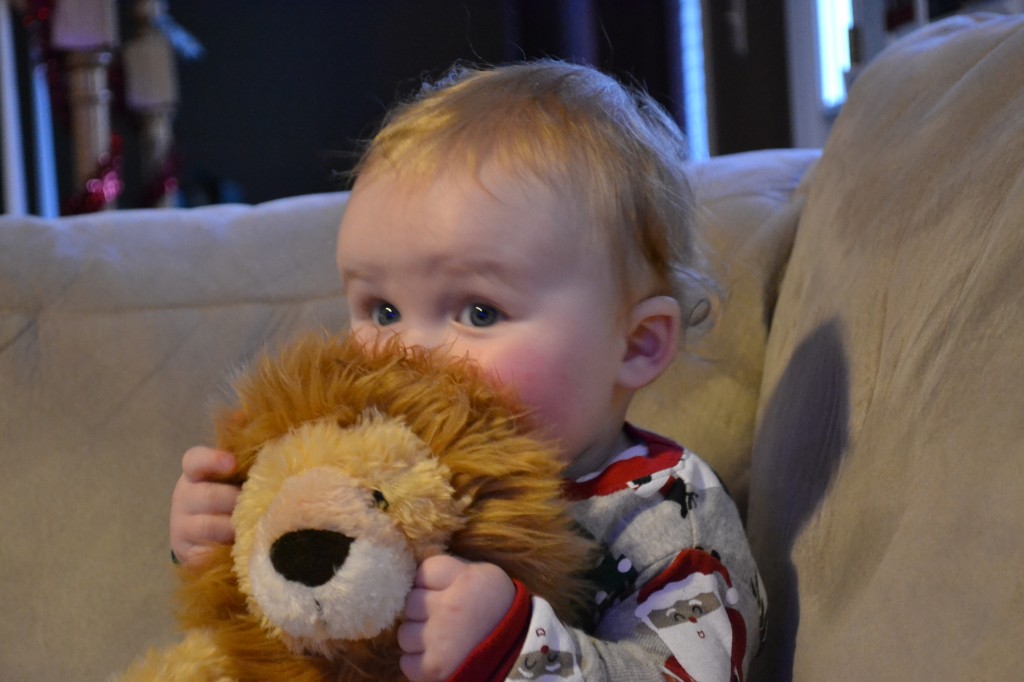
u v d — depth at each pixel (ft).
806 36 6.00
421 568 1.59
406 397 1.67
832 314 2.28
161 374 3.00
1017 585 1.21
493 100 2.19
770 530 2.29
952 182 1.93
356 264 2.04
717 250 2.99
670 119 2.62
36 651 2.86
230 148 10.91
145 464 2.95
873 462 1.80
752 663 2.28
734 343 2.89
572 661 1.69
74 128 6.71
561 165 2.05
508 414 1.77
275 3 10.80
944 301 1.73
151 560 2.91
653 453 2.20
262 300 3.07
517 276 1.95
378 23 10.78
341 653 1.61
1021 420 1.32
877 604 1.53
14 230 3.15
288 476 1.58
